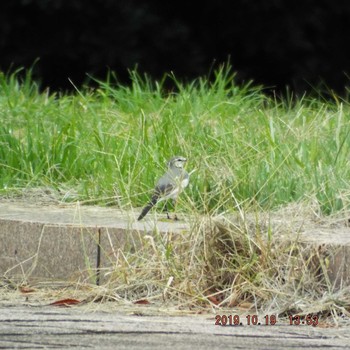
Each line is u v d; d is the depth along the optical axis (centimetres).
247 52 3206
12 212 1260
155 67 3106
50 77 3105
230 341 912
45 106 1728
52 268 1171
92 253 1152
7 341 897
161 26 3111
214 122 1507
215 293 1059
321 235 1106
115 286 1098
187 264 1091
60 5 3030
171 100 1691
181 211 1251
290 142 1388
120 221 1194
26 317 998
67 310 1040
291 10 3177
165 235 1117
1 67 3077
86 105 1691
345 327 986
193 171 1286
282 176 1289
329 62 3189
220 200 1153
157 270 1098
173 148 1405
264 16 3186
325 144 1396
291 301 1028
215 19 3206
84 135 1494
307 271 1060
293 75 3181
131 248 1134
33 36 3088
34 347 877
